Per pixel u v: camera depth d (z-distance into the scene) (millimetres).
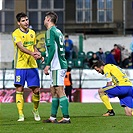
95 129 23641
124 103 31938
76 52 74188
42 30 77188
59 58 25953
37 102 29016
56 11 84062
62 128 24031
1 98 57562
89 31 81688
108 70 32125
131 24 80438
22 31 28422
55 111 27031
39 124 26047
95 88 59031
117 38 74250
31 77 28766
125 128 24109
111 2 81875
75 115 33875
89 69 61312
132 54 67938
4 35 74188
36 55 27250
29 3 83938
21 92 28922
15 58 28734
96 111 38875
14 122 27578
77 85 61125
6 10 82875
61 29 82500
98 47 74438
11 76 60500
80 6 82875
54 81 26047
